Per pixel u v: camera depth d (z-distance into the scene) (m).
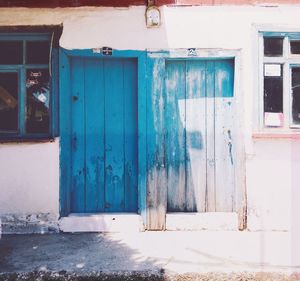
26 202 5.62
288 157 5.74
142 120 5.73
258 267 4.27
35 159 5.63
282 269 4.21
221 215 5.76
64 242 5.21
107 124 5.88
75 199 5.86
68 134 5.75
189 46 5.73
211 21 5.74
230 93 5.87
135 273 4.15
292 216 5.73
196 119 5.89
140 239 5.32
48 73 5.76
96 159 5.88
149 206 5.73
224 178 5.89
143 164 5.72
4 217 5.61
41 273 4.16
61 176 5.64
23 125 5.75
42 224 5.62
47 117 5.77
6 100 5.77
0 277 4.11
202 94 5.89
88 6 5.68
